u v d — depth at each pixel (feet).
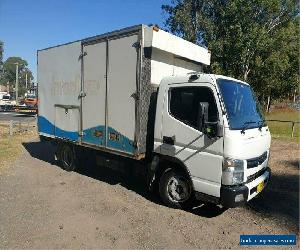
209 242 16.74
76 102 27.50
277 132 65.51
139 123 21.59
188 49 23.89
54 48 30.01
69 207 20.85
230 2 101.96
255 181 19.17
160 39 21.38
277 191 25.41
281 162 35.53
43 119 32.53
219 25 109.19
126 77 22.41
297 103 130.72
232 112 18.45
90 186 25.59
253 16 101.65
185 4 113.50
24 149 41.52
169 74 23.30
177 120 19.90
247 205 22.18
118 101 23.16
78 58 27.02
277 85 117.39
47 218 18.98
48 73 31.17
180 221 19.16
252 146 18.61
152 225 18.44
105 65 24.20
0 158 35.19
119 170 24.90
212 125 18.07
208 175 18.51
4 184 25.66
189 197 20.27
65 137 29.22
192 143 19.17
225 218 19.90
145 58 21.52
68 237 16.67
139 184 26.40
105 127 24.48
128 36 22.18
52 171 30.32
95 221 18.75
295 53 111.04
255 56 105.91
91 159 27.86
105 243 16.16
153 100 22.15
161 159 21.13
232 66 105.40
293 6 104.53
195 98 19.17
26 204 21.20
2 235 16.69
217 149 18.02
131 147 22.25
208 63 26.13
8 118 94.63
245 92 21.08
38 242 16.05
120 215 19.72
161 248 15.88
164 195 21.35
